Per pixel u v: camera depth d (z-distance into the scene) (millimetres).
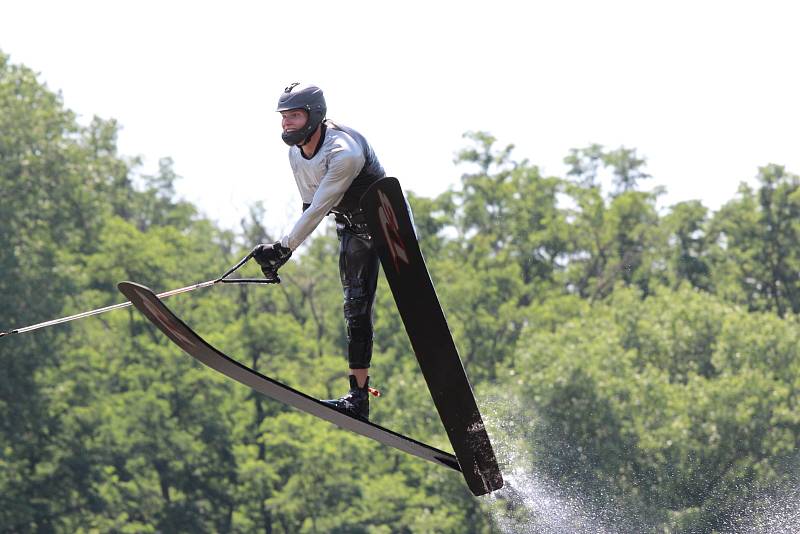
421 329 17734
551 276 132500
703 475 75875
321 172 17578
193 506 95625
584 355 82688
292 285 126688
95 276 108062
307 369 108625
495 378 107125
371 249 18766
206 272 119000
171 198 170625
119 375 104375
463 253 134250
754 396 78562
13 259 91875
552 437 78000
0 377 88938
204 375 101000
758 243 130500
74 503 91625
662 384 81062
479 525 84188
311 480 90875
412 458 94875
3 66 103250
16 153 96562
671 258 137875
